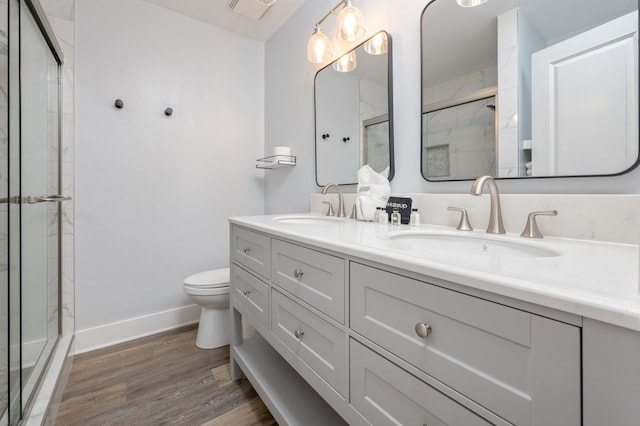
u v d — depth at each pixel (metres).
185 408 1.29
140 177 1.96
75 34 1.73
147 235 1.99
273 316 1.11
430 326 0.55
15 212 1.08
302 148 2.05
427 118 1.26
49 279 1.54
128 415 1.25
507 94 1.01
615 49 0.79
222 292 1.73
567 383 0.38
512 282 0.42
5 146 1.03
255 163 2.44
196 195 2.17
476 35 1.10
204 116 2.19
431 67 1.24
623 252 0.65
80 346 1.76
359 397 0.72
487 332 0.46
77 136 1.74
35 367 1.32
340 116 1.70
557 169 0.89
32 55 1.30
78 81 1.74
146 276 2.00
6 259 1.02
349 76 1.64
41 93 1.41
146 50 1.96
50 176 1.55
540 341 0.40
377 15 1.48
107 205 1.85
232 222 1.47
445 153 1.19
